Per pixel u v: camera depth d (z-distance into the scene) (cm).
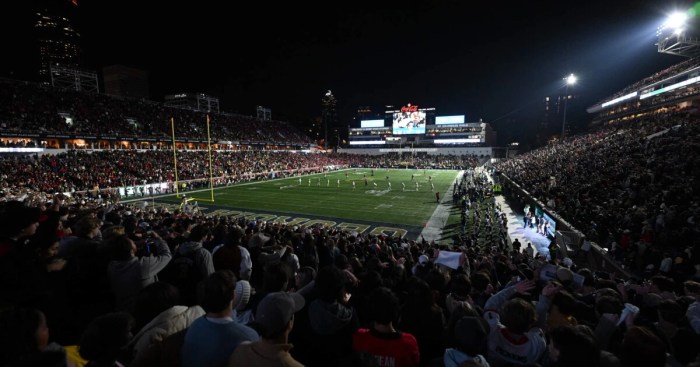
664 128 2950
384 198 3225
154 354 223
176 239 658
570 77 5200
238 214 2520
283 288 346
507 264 748
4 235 318
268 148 7425
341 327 293
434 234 2039
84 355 197
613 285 509
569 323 312
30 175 2881
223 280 231
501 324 283
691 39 3188
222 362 213
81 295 326
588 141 4138
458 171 6425
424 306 308
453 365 229
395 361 242
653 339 202
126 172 3678
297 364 201
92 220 438
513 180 3534
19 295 284
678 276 834
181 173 4141
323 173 6041
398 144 9588
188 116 6038
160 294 268
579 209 1658
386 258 755
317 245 785
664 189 1512
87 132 4025
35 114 3756
